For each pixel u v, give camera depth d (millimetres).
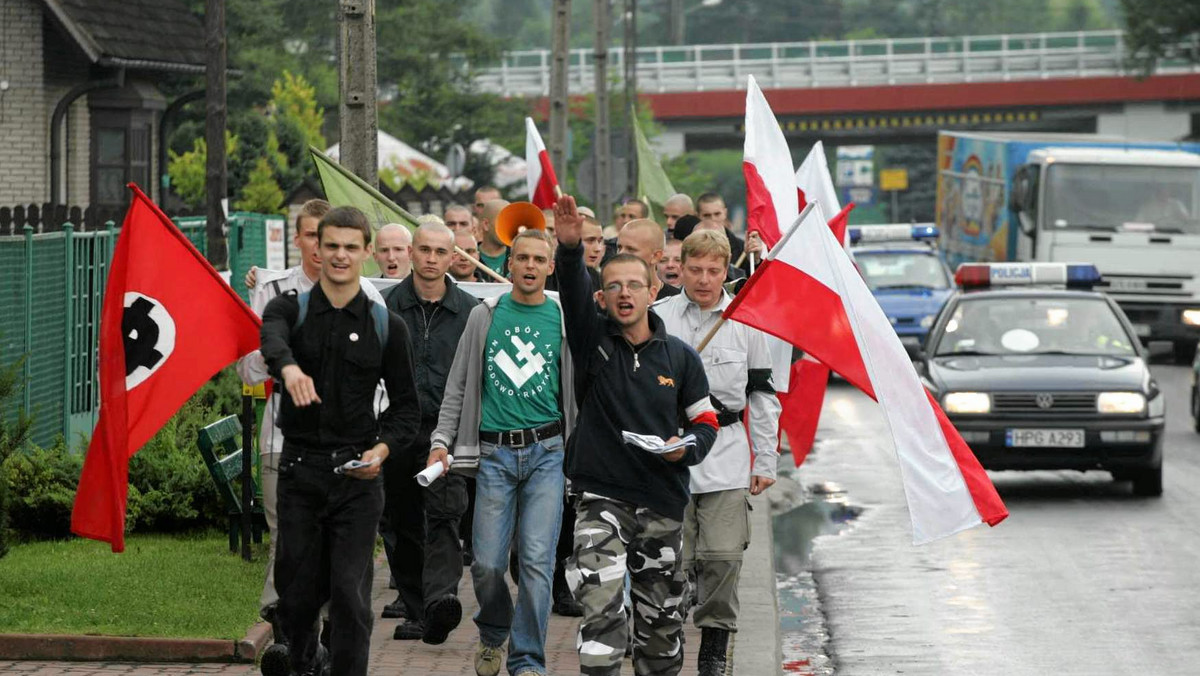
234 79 74375
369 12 25734
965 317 37188
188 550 23656
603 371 15492
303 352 14523
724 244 17906
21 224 30172
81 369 32125
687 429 15750
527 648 16766
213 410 28484
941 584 25172
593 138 69438
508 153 113688
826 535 29844
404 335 14797
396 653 18609
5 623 18594
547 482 16859
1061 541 28859
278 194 58156
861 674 19641
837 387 61562
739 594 22750
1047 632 21797
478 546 16844
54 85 53250
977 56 171375
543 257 16812
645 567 15594
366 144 25719
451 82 115875
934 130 175500
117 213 52625
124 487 16734
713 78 169750
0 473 21375
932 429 17562
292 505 14688
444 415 17016
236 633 18344
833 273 17625
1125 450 33719
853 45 177625
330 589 15039
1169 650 20734
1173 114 173250
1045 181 70062
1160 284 69312
